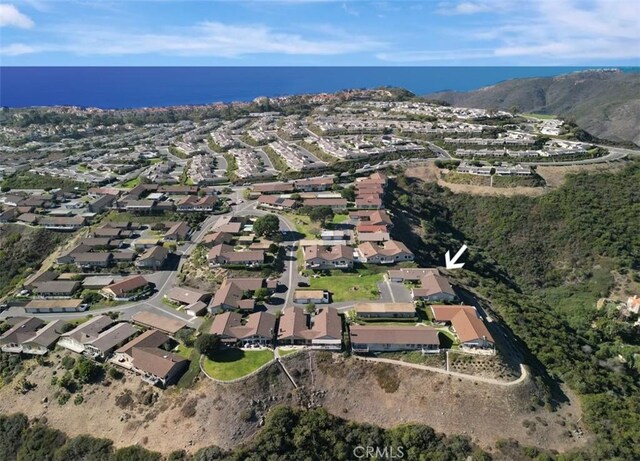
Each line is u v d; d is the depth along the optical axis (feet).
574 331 533.55
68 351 447.42
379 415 381.19
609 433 362.94
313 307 473.26
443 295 488.85
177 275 580.30
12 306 530.27
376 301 497.87
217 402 375.04
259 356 412.77
